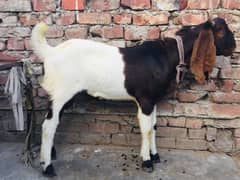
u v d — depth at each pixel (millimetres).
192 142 1462
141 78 1190
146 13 1300
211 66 1203
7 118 1476
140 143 1484
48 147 1242
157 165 1346
